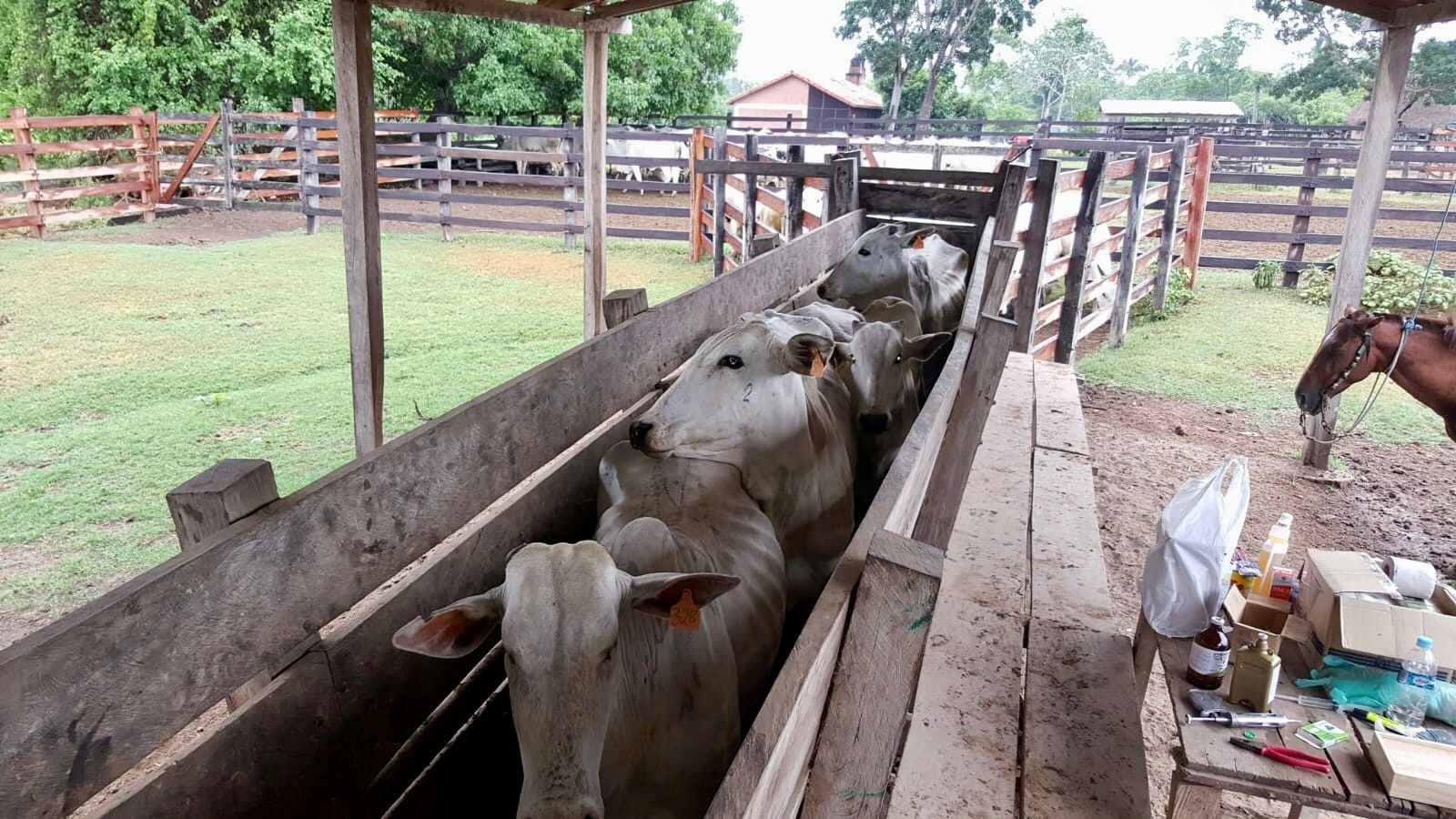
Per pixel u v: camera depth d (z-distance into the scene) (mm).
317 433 6137
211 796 1687
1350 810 2607
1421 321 6086
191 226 14578
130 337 8367
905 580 1810
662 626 1954
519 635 1676
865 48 47094
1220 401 8516
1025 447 4879
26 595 4160
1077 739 2750
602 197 6449
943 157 16125
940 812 2432
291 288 10453
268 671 1823
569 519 2922
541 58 23141
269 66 19969
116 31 19688
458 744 2283
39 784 1404
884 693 1861
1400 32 6176
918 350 3871
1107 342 10492
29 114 19781
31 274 10781
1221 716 2906
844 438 3482
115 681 1504
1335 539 5859
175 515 1751
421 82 24719
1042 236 6699
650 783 1950
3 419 6289
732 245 12852
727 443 2650
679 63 25625
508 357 8047
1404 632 3010
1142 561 5434
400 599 2143
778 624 2479
